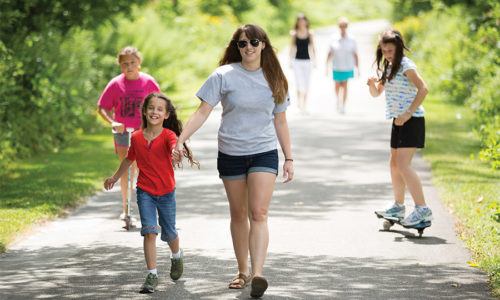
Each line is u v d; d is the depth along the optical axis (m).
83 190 30.33
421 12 90.94
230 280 19.22
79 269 20.28
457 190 29.08
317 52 94.25
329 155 38.00
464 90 57.91
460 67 60.06
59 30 47.78
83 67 53.16
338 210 26.97
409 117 23.00
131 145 19.00
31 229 24.61
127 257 21.41
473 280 19.03
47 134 42.81
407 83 23.27
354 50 53.28
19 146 38.94
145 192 18.77
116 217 26.34
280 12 129.25
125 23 69.44
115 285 18.89
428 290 18.27
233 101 17.91
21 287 18.77
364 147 40.22
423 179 31.91
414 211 23.17
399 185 23.95
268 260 20.94
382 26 139.88
